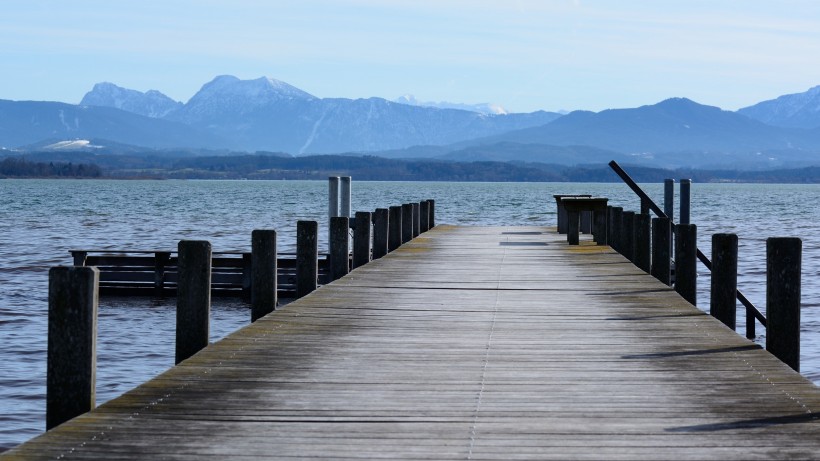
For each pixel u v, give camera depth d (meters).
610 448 6.07
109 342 17.47
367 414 6.89
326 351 9.22
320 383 7.84
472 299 13.17
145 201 106.25
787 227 60.62
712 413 6.92
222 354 8.98
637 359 8.91
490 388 7.72
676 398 7.38
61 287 6.69
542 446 6.12
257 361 8.68
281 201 109.31
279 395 7.41
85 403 6.75
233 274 23.06
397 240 22.41
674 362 8.77
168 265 23.38
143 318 20.27
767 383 7.88
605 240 23.22
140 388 7.54
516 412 6.97
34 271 30.91
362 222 18.27
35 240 45.81
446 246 22.88
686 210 21.34
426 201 29.92
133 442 6.11
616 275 16.23
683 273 14.59
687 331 10.50
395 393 7.53
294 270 22.66
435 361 8.80
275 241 11.65
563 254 20.52
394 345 9.60
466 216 75.12
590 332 10.45
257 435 6.32
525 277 15.92
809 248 42.94
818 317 21.05
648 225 17.94
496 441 6.23
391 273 16.50
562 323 11.09
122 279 23.39
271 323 10.84
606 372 8.34
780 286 9.12
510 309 12.21
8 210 80.12
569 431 6.46
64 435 6.23
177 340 9.12
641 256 18.00
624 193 183.12
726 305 12.19
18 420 12.13
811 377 14.69
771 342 9.18
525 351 9.33
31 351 16.72
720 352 9.25
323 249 39.22
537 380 8.03
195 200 111.25
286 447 6.06
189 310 9.09
